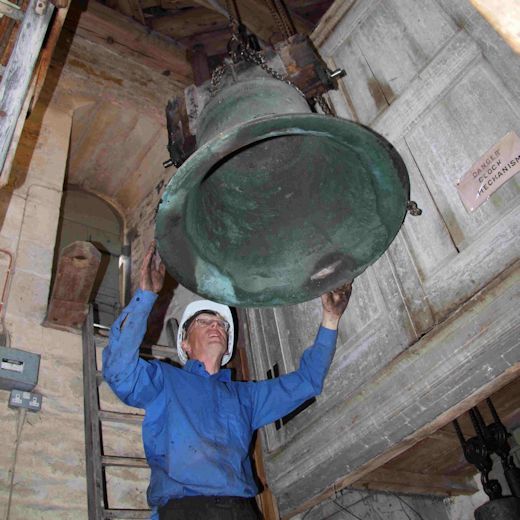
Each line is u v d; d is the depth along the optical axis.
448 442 3.24
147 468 3.24
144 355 3.62
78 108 5.28
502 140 2.55
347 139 2.03
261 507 3.38
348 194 2.43
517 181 2.44
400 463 3.41
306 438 3.03
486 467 2.96
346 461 2.81
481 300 2.36
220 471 2.42
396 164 2.12
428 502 3.79
